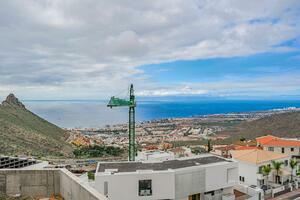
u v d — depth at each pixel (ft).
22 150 298.15
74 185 44.11
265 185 174.70
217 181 133.90
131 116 288.30
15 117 483.10
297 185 174.81
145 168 128.67
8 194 49.32
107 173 119.34
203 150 292.20
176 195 123.03
